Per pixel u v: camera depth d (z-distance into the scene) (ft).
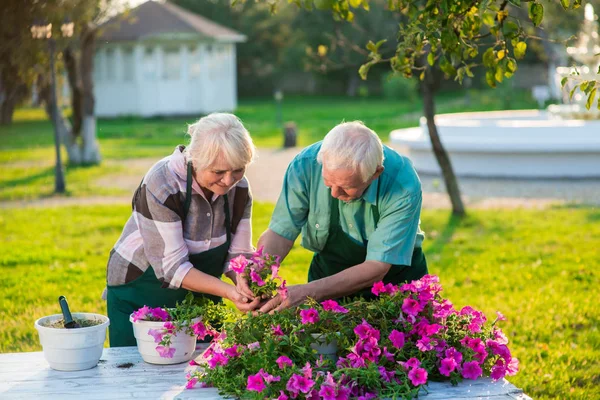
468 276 22.24
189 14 104.37
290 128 60.70
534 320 18.11
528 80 123.24
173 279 9.15
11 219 31.12
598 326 17.90
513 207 34.22
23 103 24.77
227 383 7.84
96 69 94.43
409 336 8.30
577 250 25.49
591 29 33.22
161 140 66.28
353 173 8.38
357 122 8.75
